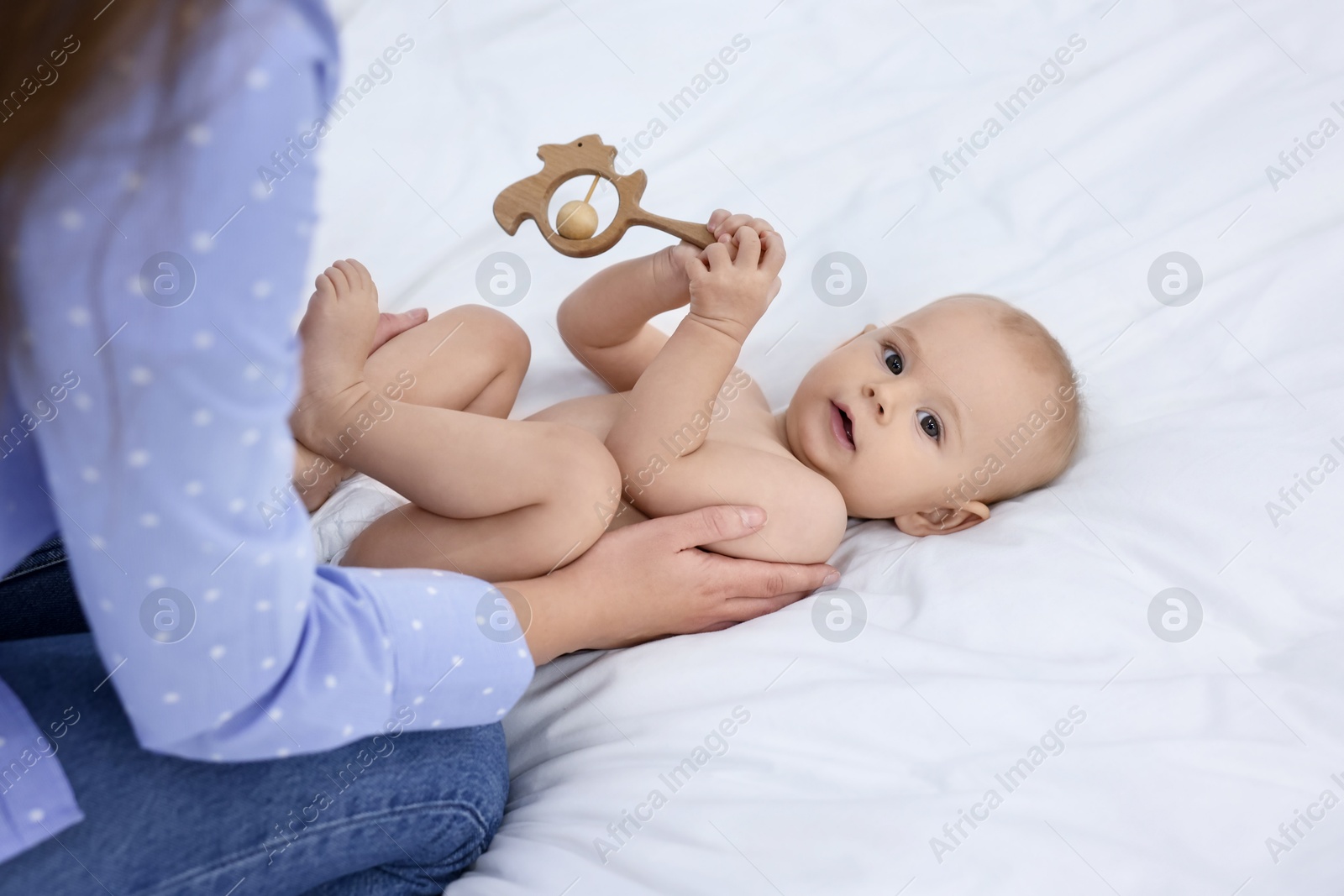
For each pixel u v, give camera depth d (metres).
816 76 1.86
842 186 1.70
